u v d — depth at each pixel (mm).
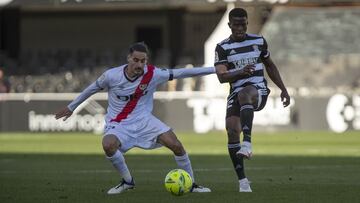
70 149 65562
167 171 43906
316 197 29766
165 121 90938
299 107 88750
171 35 114562
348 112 88125
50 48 125250
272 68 32375
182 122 90688
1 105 94812
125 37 123438
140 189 33188
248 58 31203
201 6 112312
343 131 87812
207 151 61312
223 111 89812
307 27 110625
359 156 54812
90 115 92125
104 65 111562
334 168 44969
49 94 93688
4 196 31203
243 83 31094
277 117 89250
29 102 94188
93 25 124188
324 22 111188
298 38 109500
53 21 124938
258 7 109062
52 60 113562
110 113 31297
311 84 101875
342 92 88375
